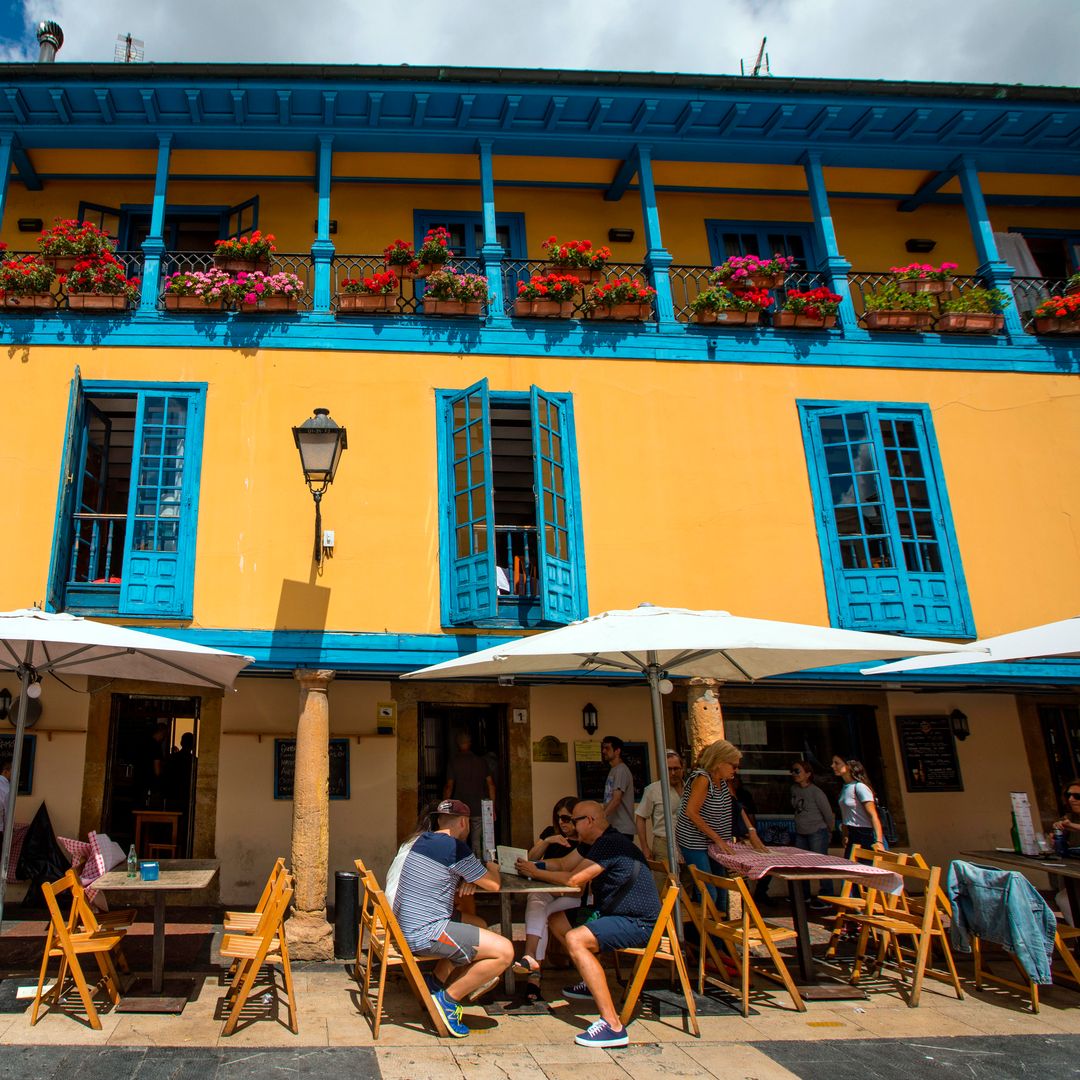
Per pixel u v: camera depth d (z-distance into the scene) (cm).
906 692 1003
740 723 991
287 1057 424
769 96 929
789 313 903
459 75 881
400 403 826
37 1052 420
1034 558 869
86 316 812
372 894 507
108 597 749
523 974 591
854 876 564
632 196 1070
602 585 806
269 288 827
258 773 874
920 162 1025
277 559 766
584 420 848
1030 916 526
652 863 684
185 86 866
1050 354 936
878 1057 438
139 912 802
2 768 824
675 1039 463
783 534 844
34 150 944
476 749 951
